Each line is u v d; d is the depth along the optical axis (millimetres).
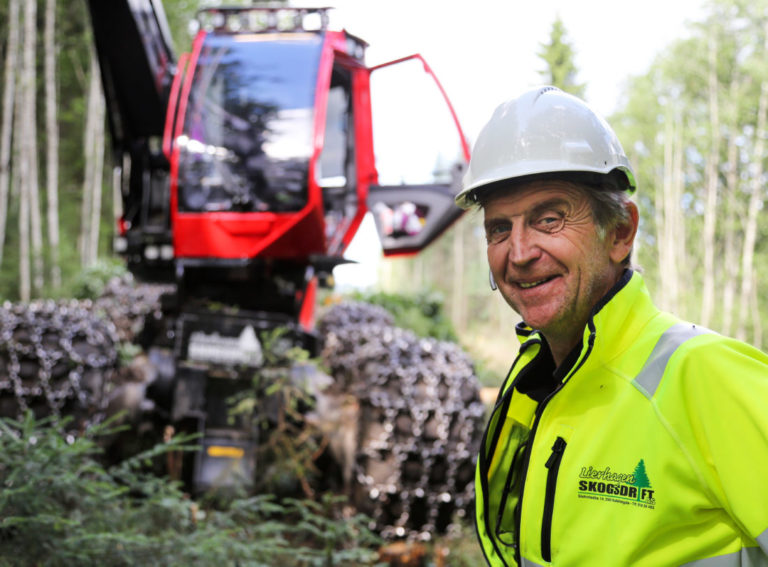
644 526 1062
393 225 4770
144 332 4473
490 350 16703
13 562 2115
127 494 3109
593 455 1125
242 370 3809
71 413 3453
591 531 1104
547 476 1186
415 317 9180
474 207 1376
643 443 1084
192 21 17062
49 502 2312
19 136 16312
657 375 1105
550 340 1315
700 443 1054
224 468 3615
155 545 2422
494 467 1430
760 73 28641
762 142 28938
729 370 1040
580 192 1234
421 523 3545
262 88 4180
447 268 48688
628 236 1279
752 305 28156
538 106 1264
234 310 4082
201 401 3711
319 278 4980
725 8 30141
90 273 9531
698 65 31094
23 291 12875
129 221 4738
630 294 1200
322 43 4305
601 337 1165
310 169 4082
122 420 3758
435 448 3496
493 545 1357
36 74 17516
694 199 32750
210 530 2674
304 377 3871
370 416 3520
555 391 1214
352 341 4062
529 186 1239
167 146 4145
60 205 17688
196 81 4191
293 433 3924
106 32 4422
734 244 31703
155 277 4695
